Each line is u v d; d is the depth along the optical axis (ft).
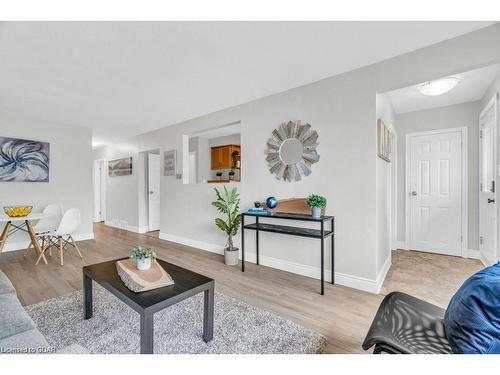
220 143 21.17
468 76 9.06
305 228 9.57
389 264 10.59
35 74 8.41
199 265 10.87
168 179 15.81
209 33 6.22
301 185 9.64
